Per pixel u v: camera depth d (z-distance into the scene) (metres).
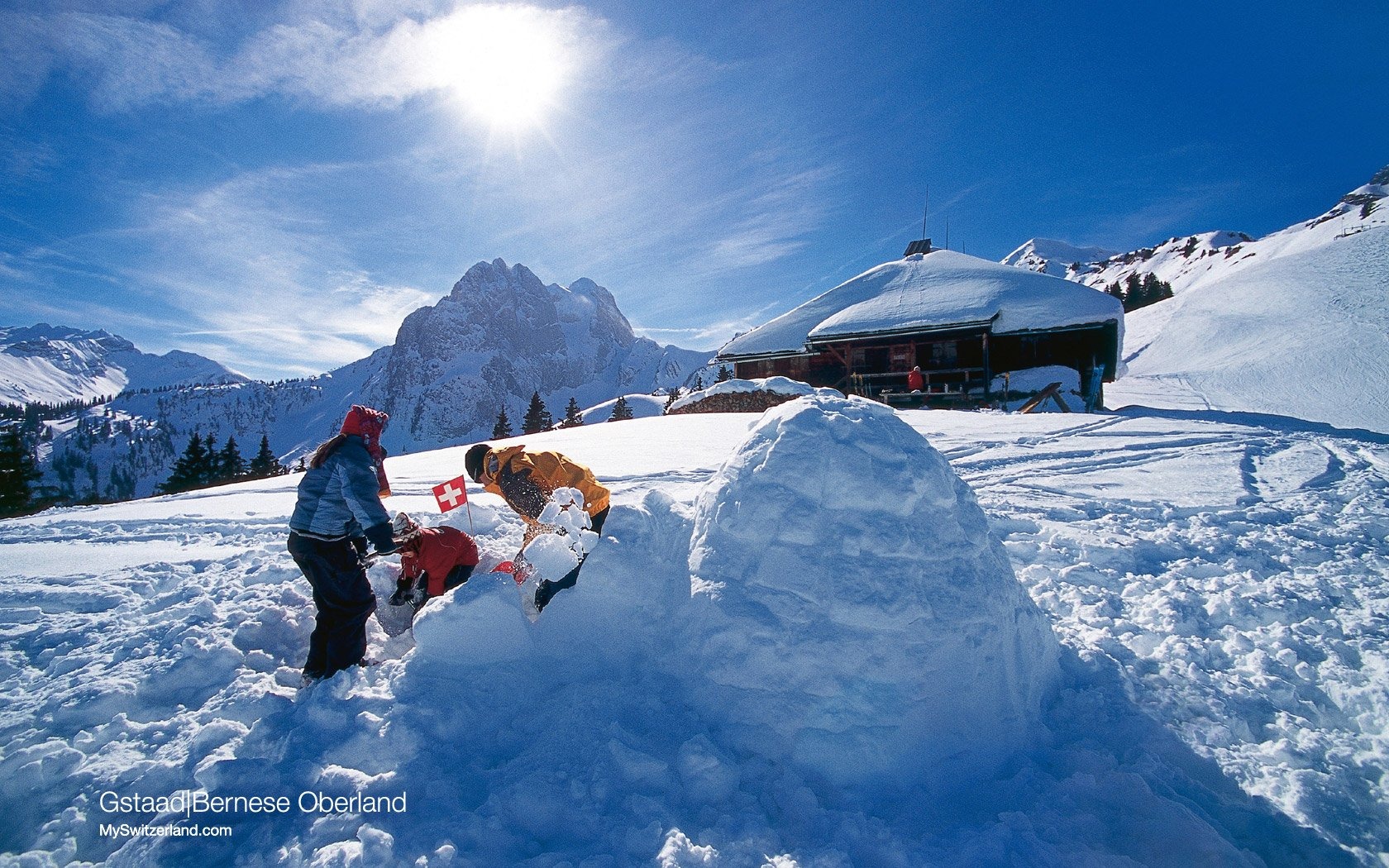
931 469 3.13
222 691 3.03
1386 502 6.24
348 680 3.00
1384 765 2.59
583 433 12.65
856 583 2.82
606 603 3.33
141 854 2.13
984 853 2.15
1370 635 3.58
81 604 4.03
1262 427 11.98
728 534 3.15
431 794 2.40
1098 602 4.12
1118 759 2.71
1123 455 9.20
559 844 2.25
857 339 23.05
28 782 2.42
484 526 5.50
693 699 2.88
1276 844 2.28
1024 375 21.11
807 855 2.13
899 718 2.58
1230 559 4.79
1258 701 3.05
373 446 3.30
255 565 4.61
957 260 26.56
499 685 3.07
